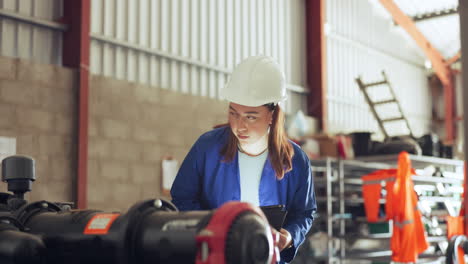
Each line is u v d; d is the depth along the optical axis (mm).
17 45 7723
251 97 2674
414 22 15352
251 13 11422
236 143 2855
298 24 12539
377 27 14875
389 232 8562
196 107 9656
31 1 7887
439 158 9609
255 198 2904
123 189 8438
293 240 2797
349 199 9188
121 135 8484
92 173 8094
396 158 9094
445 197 8461
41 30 7980
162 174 8977
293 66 12312
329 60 13125
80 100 7965
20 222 2168
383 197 8648
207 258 1697
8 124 7262
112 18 8820
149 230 1890
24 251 1979
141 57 9211
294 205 2979
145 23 9305
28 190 2527
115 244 1912
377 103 12141
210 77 10383
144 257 1894
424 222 8586
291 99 12219
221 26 10719
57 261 2102
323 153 9523
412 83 16578
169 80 9641
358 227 9320
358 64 14086
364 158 9328
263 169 2871
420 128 16797
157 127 8977
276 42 11945
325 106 12492
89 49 8172
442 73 16844
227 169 2885
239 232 1712
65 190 7773
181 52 9875
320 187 9812
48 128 7652
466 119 4188
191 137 9516
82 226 2045
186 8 10039
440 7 14781
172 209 2080
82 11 8125
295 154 2916
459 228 7148
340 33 13500
